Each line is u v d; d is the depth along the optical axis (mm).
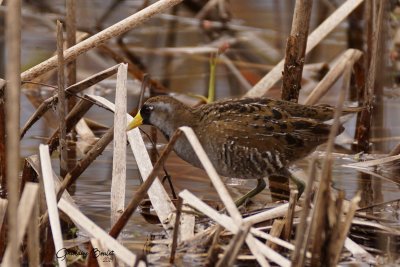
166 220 9055
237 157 9961
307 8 10812
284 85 11141
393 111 13969
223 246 8375
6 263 6656
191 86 15922
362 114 12594
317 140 10055
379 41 12062
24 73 9961
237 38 18125
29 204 6582
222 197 7363
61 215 9219
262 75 16359
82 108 10359
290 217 8312
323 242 7273
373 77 12336
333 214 7203
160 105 10109
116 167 9117
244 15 19609
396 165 11758
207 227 9203
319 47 17406
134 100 14961
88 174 11547
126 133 9867
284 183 11383
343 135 13398
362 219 9305
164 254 8641
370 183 11195
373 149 12750
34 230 7047
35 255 7070
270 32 18609
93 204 10289
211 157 10047
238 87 15844
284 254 8273
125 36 18438
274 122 9906
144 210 10141
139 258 7250
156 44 17969
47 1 19297
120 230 8281
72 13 12617
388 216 9781
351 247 8430
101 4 19469
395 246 8812
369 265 8328
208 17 19125
